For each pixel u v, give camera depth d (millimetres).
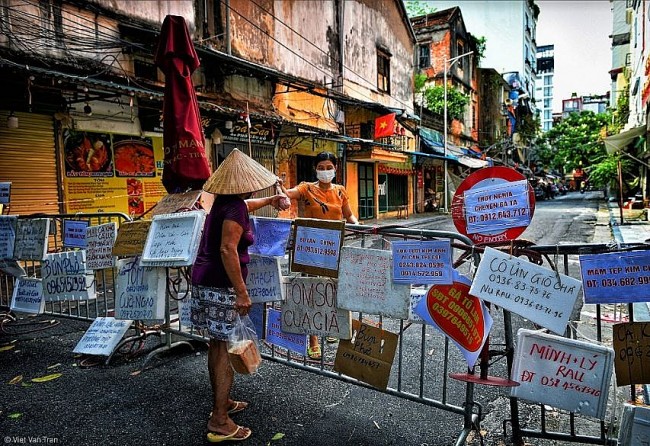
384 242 3145
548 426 2986
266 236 3314
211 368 2873
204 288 2865
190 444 2779
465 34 30672
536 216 19438
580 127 38125
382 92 20547
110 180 9695
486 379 2605
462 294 2682
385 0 20594
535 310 2469
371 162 20359
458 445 2641
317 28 16094
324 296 3152
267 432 2906
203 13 11422
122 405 3248
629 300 2328
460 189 2719
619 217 17156
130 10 9656
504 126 38000
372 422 3029
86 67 8711
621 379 2381
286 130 14562
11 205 8133
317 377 3717
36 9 8070
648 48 15422
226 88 12367
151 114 10172
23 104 8117
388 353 2969
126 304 3871
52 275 4621
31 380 3662
